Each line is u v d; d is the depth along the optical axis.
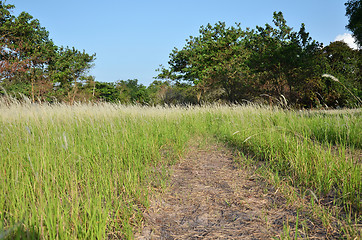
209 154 5.66
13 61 22.89
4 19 25.00
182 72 31.08
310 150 3.96
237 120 8.09
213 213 2.81
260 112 7.41
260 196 3.21
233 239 2.27
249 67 24.62
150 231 2.45
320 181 3.33
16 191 2.41
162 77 31.28
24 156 3.36
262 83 24.53
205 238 2.31
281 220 2.58
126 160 4.25
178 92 31.89
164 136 6.39
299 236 2.26
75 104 7.83
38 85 24.06
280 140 4.91
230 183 3.74
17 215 2.12
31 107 5.32
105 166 3.69
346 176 3.09
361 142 4.81
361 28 14.73
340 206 2.79
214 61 27.56
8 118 4.87
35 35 27.56
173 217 2.74
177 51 30.33
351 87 23.33
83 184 3.17
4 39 24.48
